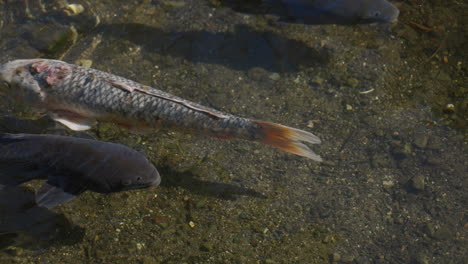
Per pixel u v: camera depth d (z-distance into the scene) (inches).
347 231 109.2
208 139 113.8
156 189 110.4
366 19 122.0
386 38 122.1
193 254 107.3
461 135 114.9
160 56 119.5
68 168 105.8
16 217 107.4
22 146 106.3
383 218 110.0
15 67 109.4
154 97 108.8
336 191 111.3
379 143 114.2
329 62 119.9
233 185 111.2
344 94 117.5
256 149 113.4
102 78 108.9
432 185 111.7
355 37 122.1
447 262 107.7
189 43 120.8
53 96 109.3
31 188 108.9
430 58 120.6
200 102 116.3
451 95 117.8
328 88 118.0
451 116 116.2
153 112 109.0
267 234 108.7
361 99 117.2
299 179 111.9
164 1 124.3
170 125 109.3
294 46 121.1
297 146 108.6
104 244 107.3
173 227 108.5
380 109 116.5
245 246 108.0
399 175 112.3
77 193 105.3
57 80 109.0
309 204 110.5
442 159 113.2
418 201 110.8
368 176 112.2
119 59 119.0
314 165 112.7
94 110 109.4
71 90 109.0
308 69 119.3
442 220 109.8
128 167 105.8
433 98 117.5
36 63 109.7
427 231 109.2
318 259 107.7
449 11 124.7
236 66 119.2
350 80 118.6
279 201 110.5
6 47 119.0
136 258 106.8
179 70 118.5
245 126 108.6
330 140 114.3
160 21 122.6
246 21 123.0
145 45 120.3
